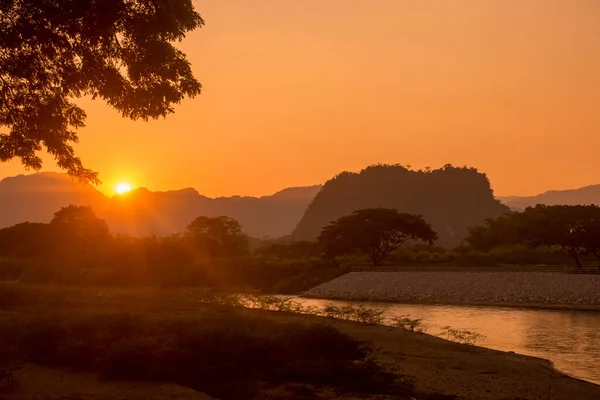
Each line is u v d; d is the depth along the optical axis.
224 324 21.83
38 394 15.41
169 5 16.97
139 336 19.89
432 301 66.44
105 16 16.23
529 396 18.28
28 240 96.56
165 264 91.44
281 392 16.33
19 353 19.02
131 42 17.50
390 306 61.59
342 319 40.28
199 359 17.56
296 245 126.00
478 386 19.36
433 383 19.39
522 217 109.31
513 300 63.19
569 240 81.31
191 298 51.19
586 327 42.19
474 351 28.16
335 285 79.44
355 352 20.58
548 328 41.53
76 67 17.80
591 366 26.23
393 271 81.81
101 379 17.06
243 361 18.08
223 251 109.88
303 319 36.84
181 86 18.44
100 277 79.50
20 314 32.19
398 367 21.70
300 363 18.42
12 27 16.00
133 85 18.22
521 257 105.94
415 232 98.62
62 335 20.11
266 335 20.02
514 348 31.97
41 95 18.62
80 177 20.23
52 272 76.38
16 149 19.47
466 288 69.12
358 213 103.25
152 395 15.41
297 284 86.31
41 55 17.28
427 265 100.88
